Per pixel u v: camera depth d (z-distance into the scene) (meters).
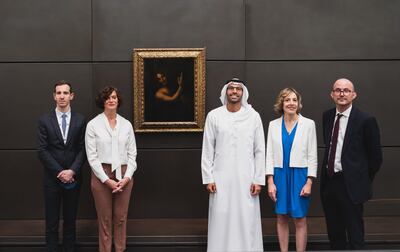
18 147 6.33
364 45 6.39
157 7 6.29
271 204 6.39
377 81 6.41
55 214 5.28
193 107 6.29
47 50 6.30
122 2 6.28
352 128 4.81
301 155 4.99
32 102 6.32
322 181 5.12
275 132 5.11
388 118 6.42
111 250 5.63
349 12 6.38
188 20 6.30
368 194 4.86
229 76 6.32
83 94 6.32
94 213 6.34
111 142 5.16
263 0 6.36
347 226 4.90
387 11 6.38
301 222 5.07
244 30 6.32
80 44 6.30
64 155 5.25
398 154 6.41
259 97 6.39
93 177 5.21
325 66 6.40
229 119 5.04
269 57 6.38
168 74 6.25
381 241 5.72
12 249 5.73
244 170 5.00
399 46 6.39
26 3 6.28
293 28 6.38
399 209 6.38
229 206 5.00
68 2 6.28
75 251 5.61
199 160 6.39
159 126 6.27
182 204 6.40
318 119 6.41
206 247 5.80
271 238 5.82
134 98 6.24
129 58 6.30
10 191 6.36
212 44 6.31
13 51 6.29
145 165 6.37
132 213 6.38
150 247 5.80
